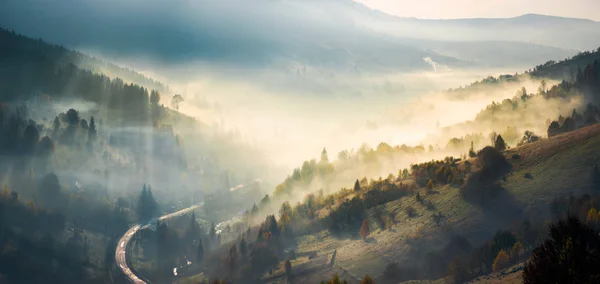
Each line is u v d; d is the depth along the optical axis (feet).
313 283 551.59
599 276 189.67
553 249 205.67
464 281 436.76
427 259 524.11
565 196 561.02
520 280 357.00
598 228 422.82
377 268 546.26
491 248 463.42
